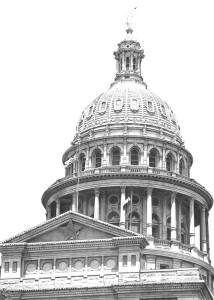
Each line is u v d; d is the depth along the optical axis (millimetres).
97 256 113812
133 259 112312
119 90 158750
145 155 149375
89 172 148000
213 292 143875
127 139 150375
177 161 152750
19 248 115562
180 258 138500
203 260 142750
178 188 146750
